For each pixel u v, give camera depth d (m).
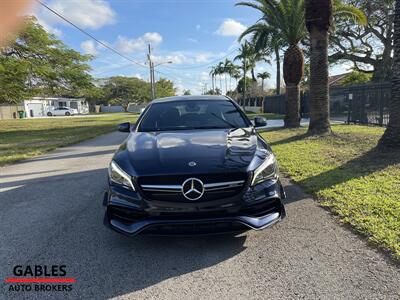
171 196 2.94
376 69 27.64
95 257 3.13
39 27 19.42
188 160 3.08
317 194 4.67
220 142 3.53
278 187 3.27
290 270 2.77
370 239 3.21
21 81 18.89
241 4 14.22
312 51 10.32
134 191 3.01
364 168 5.88
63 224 3.98
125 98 78.12
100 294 2.55
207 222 2.91
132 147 3.56
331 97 19.86
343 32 26.38
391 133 6.78
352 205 4.10
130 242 3.41
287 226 3.66
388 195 4.38
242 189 2.99
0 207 4.73
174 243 3.35
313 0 10.06
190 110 4.73
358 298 2.37
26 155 9.45
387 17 23.59
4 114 41.28
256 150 3.37
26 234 3.72
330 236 3.37
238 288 2.55
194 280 2.69
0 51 17.66
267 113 30.20
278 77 31.55
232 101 5.09
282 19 13.41
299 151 7.95
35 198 5.14
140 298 2.48
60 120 32.56
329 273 2.70
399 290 2.44
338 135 9.93
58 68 21.28
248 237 3.42
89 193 5.30
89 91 23.55
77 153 9.71
